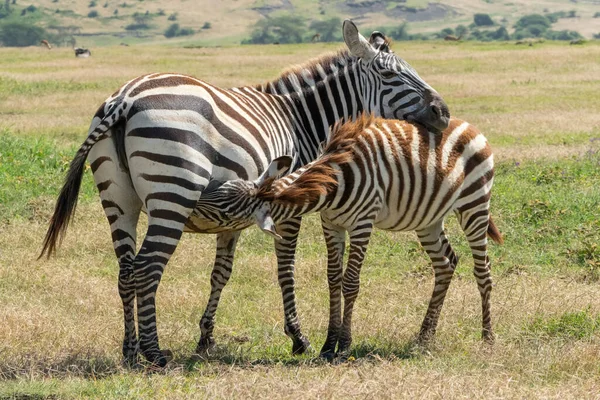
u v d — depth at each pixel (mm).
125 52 90000
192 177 12266
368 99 15641
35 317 15008
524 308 16156
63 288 17312
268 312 16516
